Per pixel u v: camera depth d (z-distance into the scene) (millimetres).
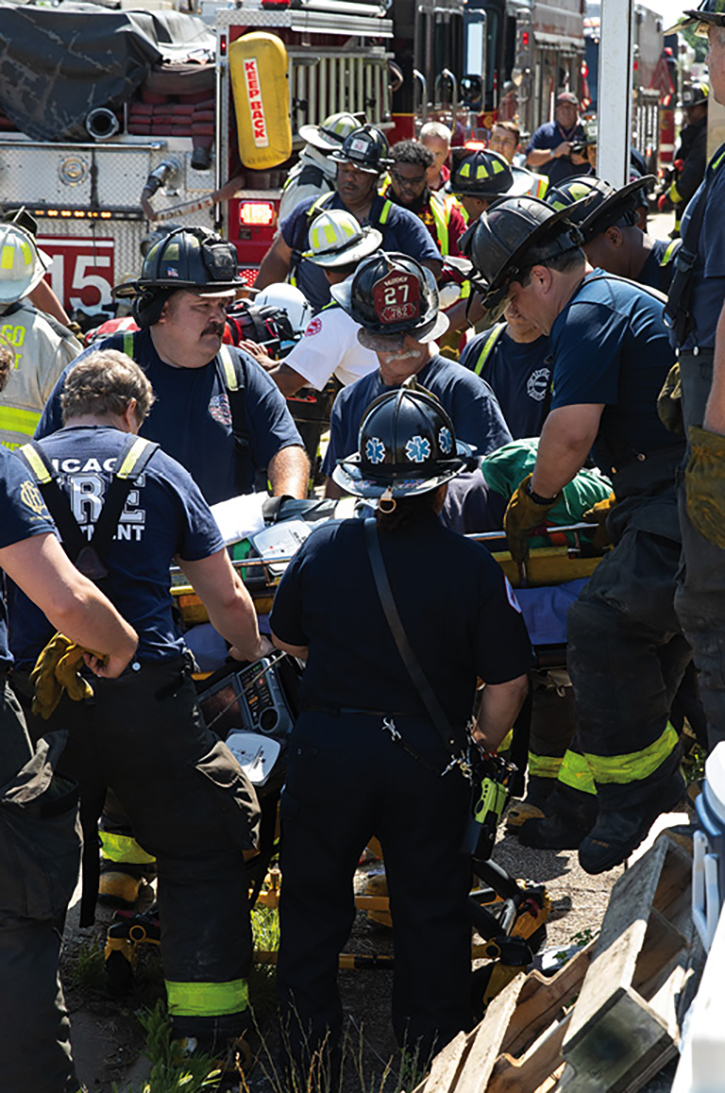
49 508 7719
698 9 6598
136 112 23547
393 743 7680
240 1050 8109
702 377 6832
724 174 6613
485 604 7773
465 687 7980
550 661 8961
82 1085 8086
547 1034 6121
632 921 5469
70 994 9109
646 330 8086
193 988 7941
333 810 7777
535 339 11766
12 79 23391
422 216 19828
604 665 8133
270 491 10508
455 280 17531
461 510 9367
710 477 6434
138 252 23844
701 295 6785
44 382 12867
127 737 7652
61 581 6785
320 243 15008
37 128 23531
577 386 8055
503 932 8688
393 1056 8383
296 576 8016
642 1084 4891
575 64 42156
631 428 8211
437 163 23891
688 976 5215
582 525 8984
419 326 9977
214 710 8852
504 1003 6594
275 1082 7992
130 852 9953
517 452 9211
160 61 23688
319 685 7906
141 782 7816
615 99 16688
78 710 7621
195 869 8000
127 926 8867
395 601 7664
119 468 7824
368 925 9992
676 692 9508
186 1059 7871
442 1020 7871
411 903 7867
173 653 7828
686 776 11422
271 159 23453
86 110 23344
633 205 9703
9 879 6773
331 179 21000
